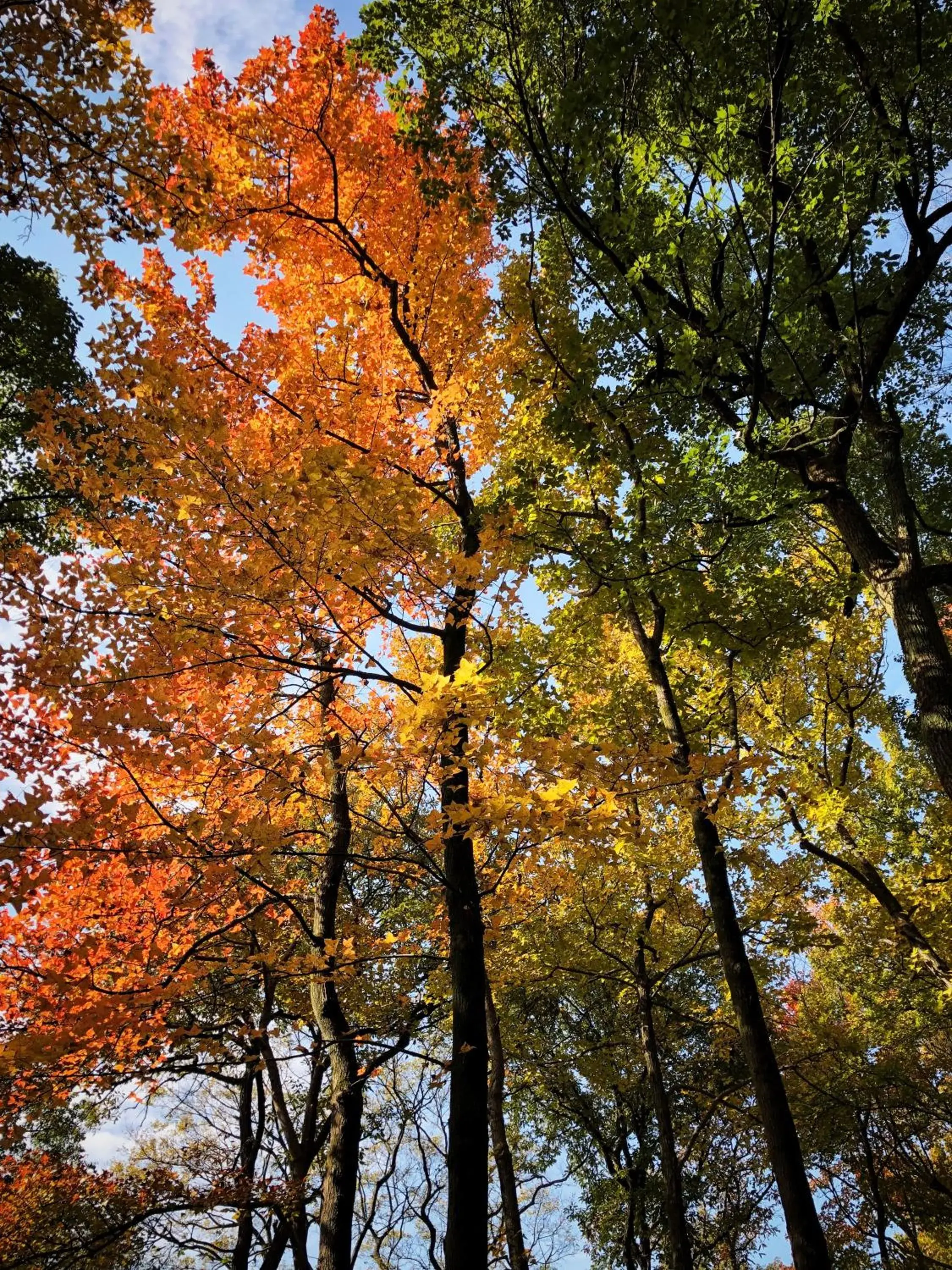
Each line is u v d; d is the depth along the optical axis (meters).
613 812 3.66
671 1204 7.49
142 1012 4.00
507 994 10.47
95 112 3.89
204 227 4.61
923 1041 12.28
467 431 5.87
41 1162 6.51
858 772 9.09
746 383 6.64
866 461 8.07
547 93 5.49
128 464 4.30
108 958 4.14
